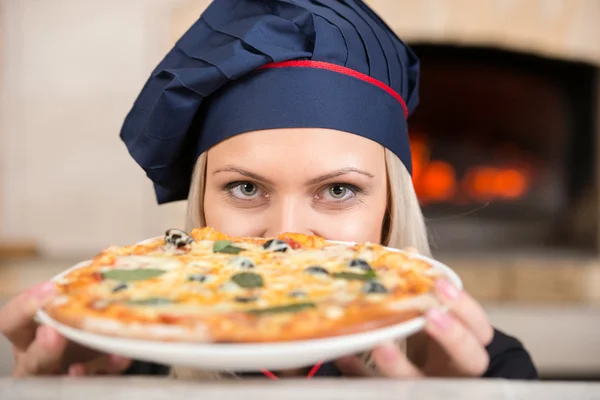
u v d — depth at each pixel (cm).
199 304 33
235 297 34
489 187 150
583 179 147
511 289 132
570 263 132
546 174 150
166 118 51
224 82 50
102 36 125
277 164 49
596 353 112
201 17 54
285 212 49
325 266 39
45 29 125
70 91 126
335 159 49
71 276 38
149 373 57
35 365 36
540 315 122
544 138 150
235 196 51
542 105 149
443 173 151
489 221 148
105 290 35
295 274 37
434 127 152
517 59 142
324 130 49
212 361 30
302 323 30
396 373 35
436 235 146
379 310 32
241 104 50
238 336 30
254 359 30
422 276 37
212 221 52
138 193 129
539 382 32
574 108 147
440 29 129
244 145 50
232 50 50
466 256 136
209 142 52
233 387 30
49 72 126
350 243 43
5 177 127
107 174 128
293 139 49
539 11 131
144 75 126
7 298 121
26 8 124
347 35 51
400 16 128
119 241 130
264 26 51
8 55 125
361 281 36
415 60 59
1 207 128
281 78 50
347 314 31
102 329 31
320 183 50
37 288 36
